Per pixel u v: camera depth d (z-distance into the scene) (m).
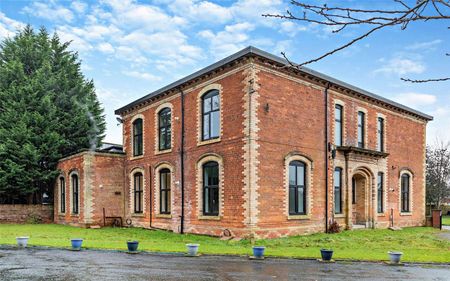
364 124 22.25
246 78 16.48
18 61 29.23
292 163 17.95
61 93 30.47
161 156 21.77
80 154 24.11
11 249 14.05
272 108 17.03
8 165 26.72
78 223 23.89
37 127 27.97
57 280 8.95
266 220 16.33
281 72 17.62
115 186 24.55
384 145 23.61
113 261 11.52
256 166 16.09
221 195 17.30
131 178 24.38
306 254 12.77
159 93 21.84
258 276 9.41
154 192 22.14
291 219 17.36
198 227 18.58
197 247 12.61
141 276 9.37
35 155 26.94
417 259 12.23
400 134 25.31
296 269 10.38
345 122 20.84
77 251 13.59
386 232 20.41
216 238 16.92
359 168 21.12
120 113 26.30
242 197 16.16
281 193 17.08
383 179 23.22
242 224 16.05
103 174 24.11
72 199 25.31
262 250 12.07
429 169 46.16
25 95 28.30
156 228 21.66
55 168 28.28
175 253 13.05
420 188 27.02
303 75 18.56
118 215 24.42
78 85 32.22
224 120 17.52
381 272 10.10
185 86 20.17
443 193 46.62
